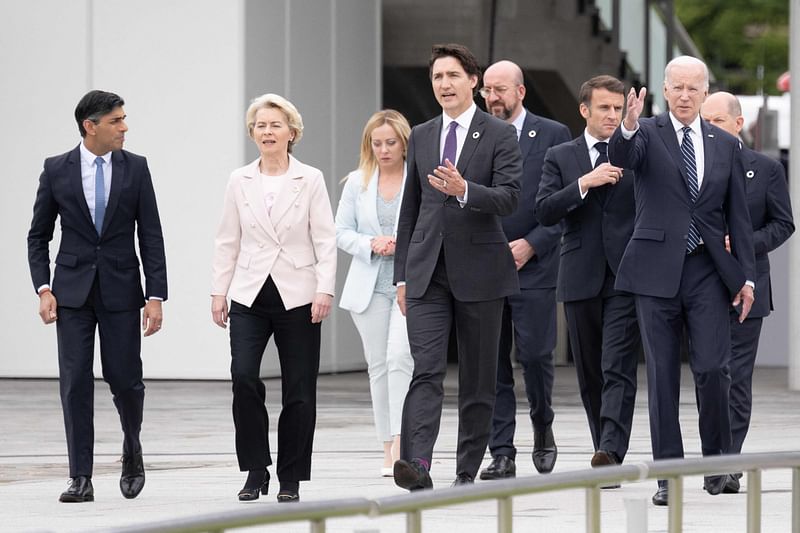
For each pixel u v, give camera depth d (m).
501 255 20.75
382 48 57.25
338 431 32.38
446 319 20.78
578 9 57.88
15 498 21.97
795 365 43.94
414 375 20.59
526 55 57.19
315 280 21.12
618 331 23.00
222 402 39.41
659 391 20.72
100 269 21.67
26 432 32.44
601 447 23.02
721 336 20.66
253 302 20.88
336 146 50.19
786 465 12.12
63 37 46.66
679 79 20.72
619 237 23.11
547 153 23.75
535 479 10.56
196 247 45.72
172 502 21.41
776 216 23.77
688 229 20.64
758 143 65.06
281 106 21.25
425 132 21.09
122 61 46.16
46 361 47.00
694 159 20.81
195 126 45.69
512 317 24.33
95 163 21.81
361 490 22.42
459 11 56.84
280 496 21.00
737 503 20.42
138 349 21.97
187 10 45.72
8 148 47.09
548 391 24.39
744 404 23.42
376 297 24.50
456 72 20.83
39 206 21.84
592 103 23.39
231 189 21.25
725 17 129.88
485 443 20.94
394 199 24.81
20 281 47.06
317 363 21.17
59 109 46.75
